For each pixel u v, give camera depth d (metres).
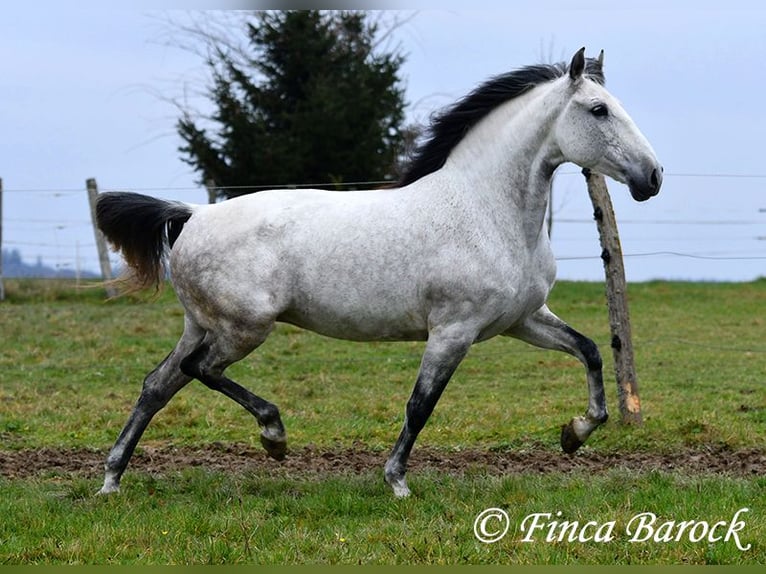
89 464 10.53
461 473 9.91
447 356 8.70
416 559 7.26
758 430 11.80
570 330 9.40
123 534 7.84
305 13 30.72
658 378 16.16
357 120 30.39
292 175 29.83
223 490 9.09
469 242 8.68
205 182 29.47
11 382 15.40
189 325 9.37
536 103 8.85
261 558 7.30
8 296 24.11
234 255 8.94
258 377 16.11
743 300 26.41
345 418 13.06
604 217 11.97
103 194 9.34
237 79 30.44
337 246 8.84
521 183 8.86
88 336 19.16
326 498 8.61
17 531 8.07
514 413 13.13
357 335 9.08
